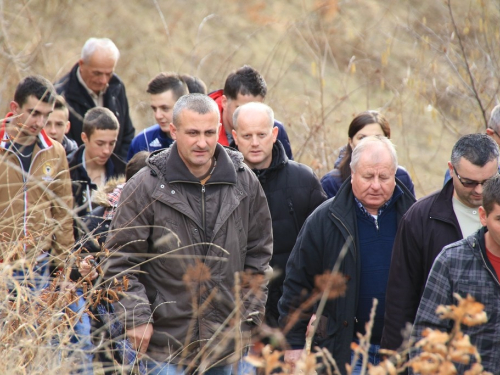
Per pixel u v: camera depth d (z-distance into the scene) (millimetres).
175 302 16047
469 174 15430
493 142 15719
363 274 17438
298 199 19672
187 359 16141
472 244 13766
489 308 13609
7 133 18328
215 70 43719
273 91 38844
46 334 13062
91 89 27344
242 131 19500
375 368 11008
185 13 48781
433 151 38938
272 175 19719
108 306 16016
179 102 16312
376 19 46062
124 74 42375
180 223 16203
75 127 27031
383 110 38938
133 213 16172
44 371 12828
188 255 15859
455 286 13758
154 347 16188
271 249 17438
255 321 16531
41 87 18953
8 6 35719
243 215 16750
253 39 47312
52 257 15508
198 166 16422
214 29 47969
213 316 16125
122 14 46656
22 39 35000
